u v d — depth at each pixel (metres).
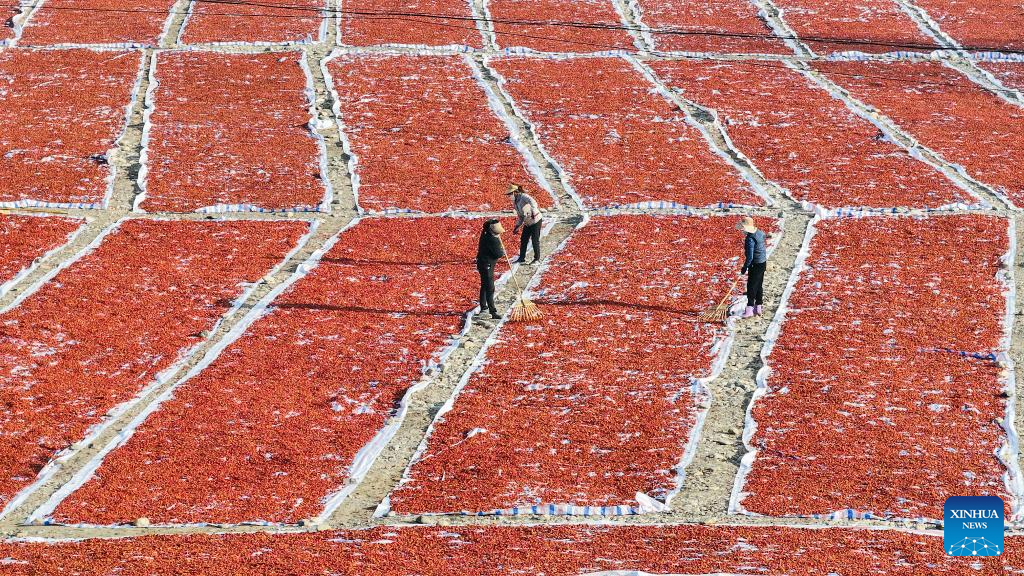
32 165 26.25
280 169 26.66
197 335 17.80
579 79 34.78
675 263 20.77
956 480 12.99
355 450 14.20
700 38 39.84
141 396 15.72
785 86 34.38
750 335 17.53
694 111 31.73
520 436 14.44
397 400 15.62
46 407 15.27
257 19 40.38
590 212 24.11
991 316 17.91
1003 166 26.92
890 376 15.82
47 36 37.81
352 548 11.46
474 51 37.62
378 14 41.41
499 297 19.47
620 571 10.64
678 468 13.52
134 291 19.52
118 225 22.88
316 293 19.48
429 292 19.64
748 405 15.05
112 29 38.78
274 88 33.09
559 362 16.66
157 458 13.86
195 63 35.34
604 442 14.25
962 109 32.12
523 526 12.12
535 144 28.83
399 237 22.47
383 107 31.59
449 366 16.70
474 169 26.95
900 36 40.38
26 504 12.94
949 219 23.03
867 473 13.21
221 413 15.06
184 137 28.66
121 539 11.75
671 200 24.73
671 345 17.20
